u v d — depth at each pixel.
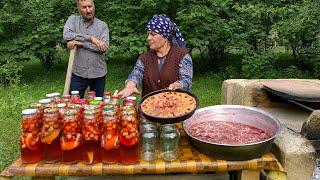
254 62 7.89
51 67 10.52
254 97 3.72
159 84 3.06
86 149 2.16
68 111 2.15
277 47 9.80
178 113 2.21
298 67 8.81
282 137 2.72
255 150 2.15
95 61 4.24
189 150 2.38
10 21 8.30
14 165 2.18
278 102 3.74
